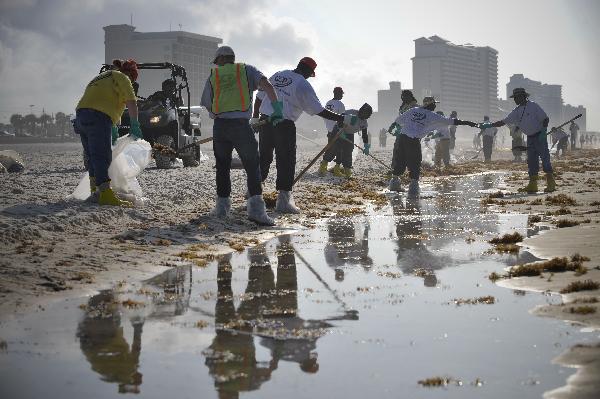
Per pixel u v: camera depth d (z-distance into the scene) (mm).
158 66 21484
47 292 5000
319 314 4395
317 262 6367
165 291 5129
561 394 2889
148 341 3785
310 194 13781
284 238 8023
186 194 12422
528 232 8148
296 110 10289
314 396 2947
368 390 3010
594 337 3705
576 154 40438
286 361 3420
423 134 13820
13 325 4129
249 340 3803
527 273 5539
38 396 2945
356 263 6285
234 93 9133
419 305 4598
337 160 19312
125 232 7824
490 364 3322
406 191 14992
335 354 3533
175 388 3041
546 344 3613
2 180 14992
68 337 3861
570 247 6781
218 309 4551
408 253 6809
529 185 14219
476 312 4363
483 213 10438
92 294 5008
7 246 6660
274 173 19359
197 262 6281
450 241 7605
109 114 9711
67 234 7594
